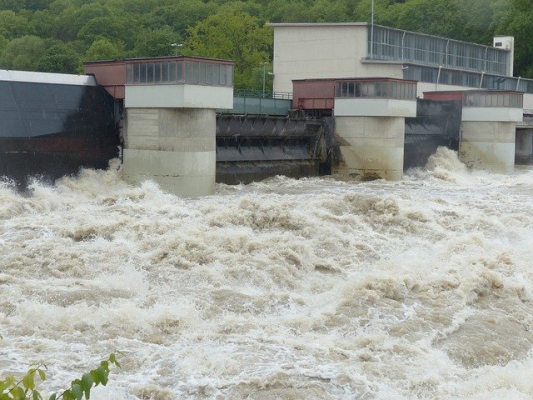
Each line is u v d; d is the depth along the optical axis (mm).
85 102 49844
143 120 49156
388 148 63094
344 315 27125
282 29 81375
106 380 10602
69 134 48375
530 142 90875
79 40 156625
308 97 66375
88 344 23391
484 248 36125
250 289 30203
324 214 39688
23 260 31719
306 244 34531
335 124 64750
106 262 32000
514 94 75562
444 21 144875
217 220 37281
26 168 46031
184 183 48250
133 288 29234
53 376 20938
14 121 45656
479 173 75125
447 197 50000
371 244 36938
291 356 22859
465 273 31750
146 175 49219
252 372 21484
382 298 28859
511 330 27344
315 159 64938
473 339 25875
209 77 48344
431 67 84375
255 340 24219
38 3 196625
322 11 164500
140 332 24688
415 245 37500
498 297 30625
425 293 29844
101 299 27594
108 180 49469
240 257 32812
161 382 20891
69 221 37531
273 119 60062
